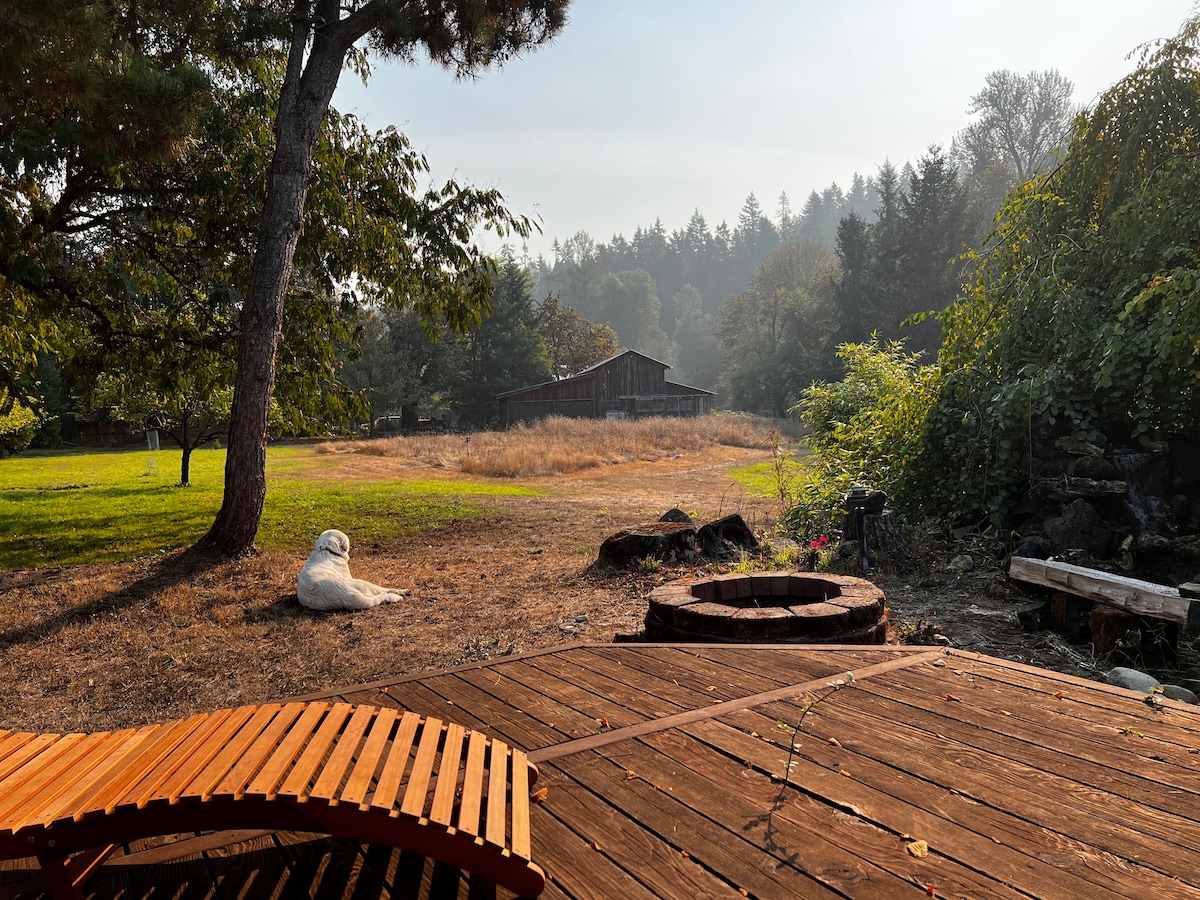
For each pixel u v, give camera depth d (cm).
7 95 786
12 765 222
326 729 247
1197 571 729
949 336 1088
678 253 17125
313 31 1132
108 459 3425
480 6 1130
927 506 992
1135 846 222
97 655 727
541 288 17062
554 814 251
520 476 2544
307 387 1391
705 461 3098
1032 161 6369
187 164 1186
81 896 205
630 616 788
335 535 927
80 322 1315
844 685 369
